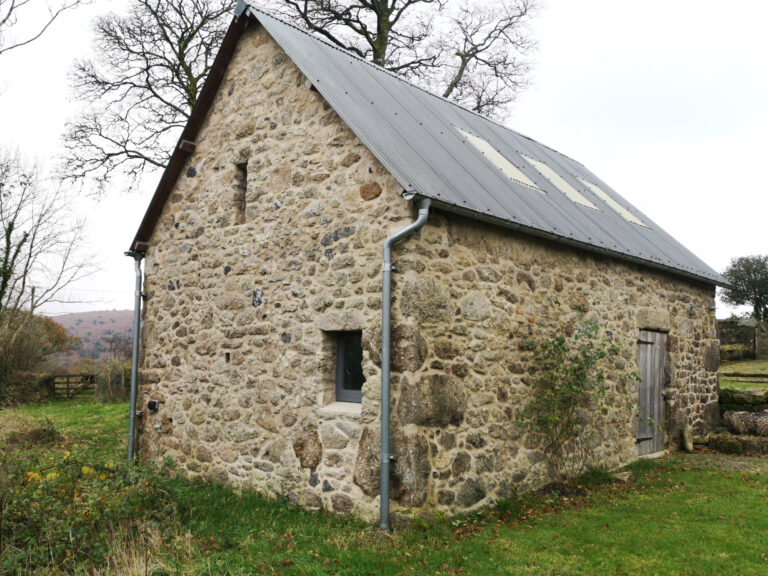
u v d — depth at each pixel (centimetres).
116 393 1914
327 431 616
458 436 587
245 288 723
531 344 675
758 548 499
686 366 1000
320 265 641
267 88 734
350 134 632
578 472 738
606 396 799
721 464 844
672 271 923
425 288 567
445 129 790
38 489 481
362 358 603
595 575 449
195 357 777
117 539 464
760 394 1077
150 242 870
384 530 538
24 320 2019
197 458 757
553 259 725
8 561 419
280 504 633
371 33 1566
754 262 2300
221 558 470
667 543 511
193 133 815
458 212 579
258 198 722
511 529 547
